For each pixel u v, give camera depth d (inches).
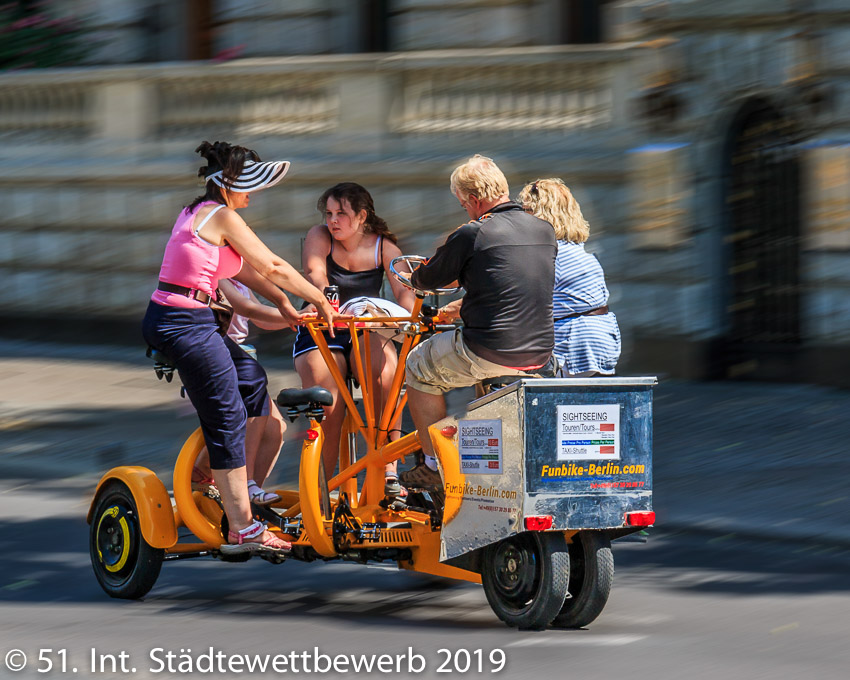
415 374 606.5
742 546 765.3
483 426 575.2
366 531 615.8
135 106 1902.1
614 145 1576.0
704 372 1475.1
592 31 1664.6
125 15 1975.9
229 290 663.1
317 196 1771.7
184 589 667.4
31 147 1988.2
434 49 1738.4
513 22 1695.4
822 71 1376.7
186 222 626.8
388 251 703.7
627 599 644.1
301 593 657.6
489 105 1669.5
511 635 571.2
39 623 597.3
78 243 1958.7
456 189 602.5
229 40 1910.7
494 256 583.5
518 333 581.9
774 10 1387.8
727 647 551.8
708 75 1449.3
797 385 1412.4
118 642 562.6
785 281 1437.0
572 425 560.4
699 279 1481.3
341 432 677.9
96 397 1381.6
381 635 570.6
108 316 1940.2
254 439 650.2
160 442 1120.8
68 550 759.7
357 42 1829.5
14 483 976.3
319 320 644.1
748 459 1006.4
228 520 634.8
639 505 570.6
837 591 658.2
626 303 1534.2
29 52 2004.2
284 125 1804.9
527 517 551.2
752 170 1451.8
